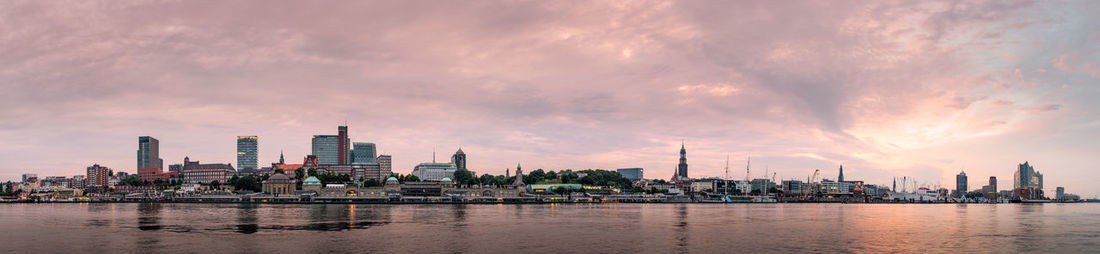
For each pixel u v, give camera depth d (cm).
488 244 19688
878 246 19700
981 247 19725
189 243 19612
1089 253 18638
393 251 18100
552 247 19100
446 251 18162
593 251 18338
